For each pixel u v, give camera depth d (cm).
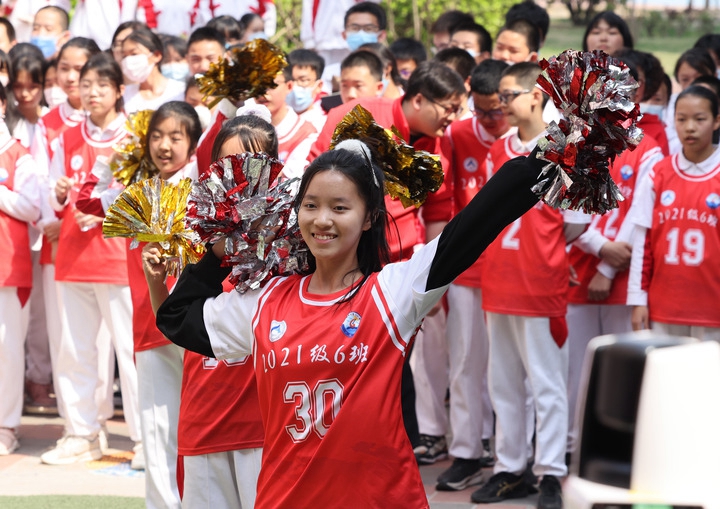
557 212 767
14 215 944
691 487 178
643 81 962
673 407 179
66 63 1070
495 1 1948
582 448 187
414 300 400
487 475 880
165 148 719
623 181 826
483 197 387
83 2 1448
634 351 183
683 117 780
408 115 786
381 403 398
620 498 181
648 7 2350
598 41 1085
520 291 769
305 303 418
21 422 1059
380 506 397
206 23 1407
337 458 399
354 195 411
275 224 436
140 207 457
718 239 773
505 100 775
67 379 915
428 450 912
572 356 855
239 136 568
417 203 467
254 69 652
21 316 959
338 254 413
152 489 669
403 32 2059
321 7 1462
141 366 676
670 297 791
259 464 564
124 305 888
